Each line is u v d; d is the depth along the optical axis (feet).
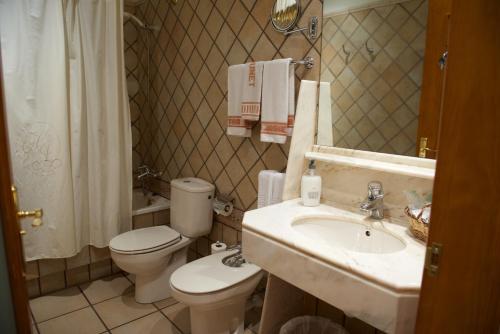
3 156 2.33
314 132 5.18
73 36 6.47
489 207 1.84
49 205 6.43
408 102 4.06
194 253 8.27
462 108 1.85
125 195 7.61
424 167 3.95
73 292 7.20
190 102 7.75
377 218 4.18
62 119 6.33
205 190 7.01
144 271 6.56
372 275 2.84
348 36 4.61
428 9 3.77
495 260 1.86
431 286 2.08
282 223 4.03
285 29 5.36
